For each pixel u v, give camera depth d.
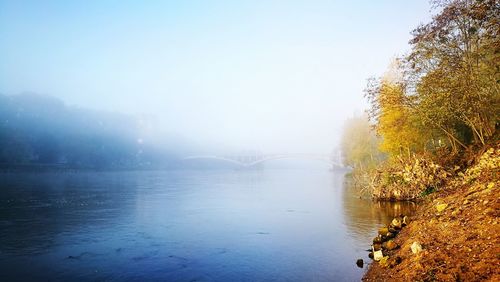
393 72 41.25
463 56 24.08
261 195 46.38
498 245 8.77
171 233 21.67
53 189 53.25
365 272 12.92
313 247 17.31
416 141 34.94
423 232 12.80
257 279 13.05
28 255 16.92
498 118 25.61
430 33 24.62
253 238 19.92
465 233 10.46
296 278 12.91
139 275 13.95
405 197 31.50
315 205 34.25
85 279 13.59
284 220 25.75
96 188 56.56
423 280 9.02
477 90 23.27
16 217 27.88
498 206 10.91
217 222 25.34
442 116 25.17
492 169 17.31
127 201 39.06
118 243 19.22
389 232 17.03
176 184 70.25
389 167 36.00
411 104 28.11
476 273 8.20
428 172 30.11
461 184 20.78
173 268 14.75
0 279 13.66
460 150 31.75
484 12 20.52
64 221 26.06
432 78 24.27
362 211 27.94
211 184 71.50
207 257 16.23
